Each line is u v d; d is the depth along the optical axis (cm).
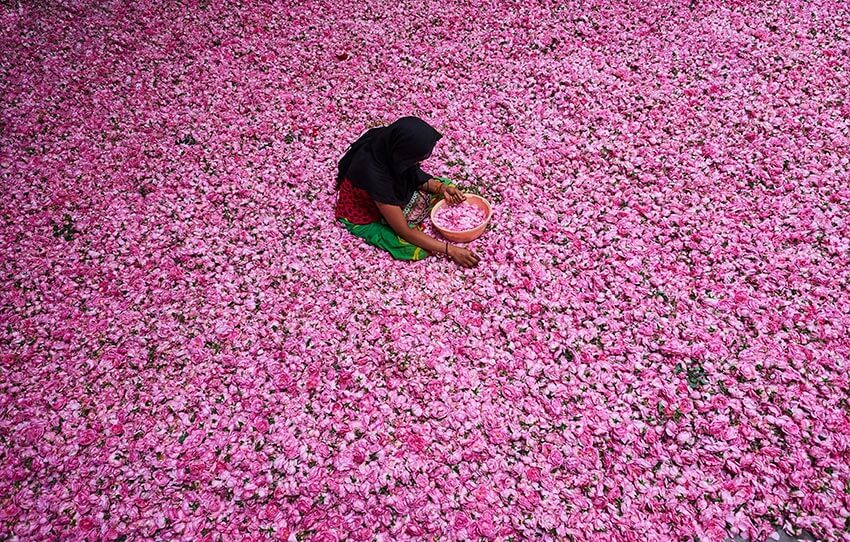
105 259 377
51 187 428
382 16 571
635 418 279
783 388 280
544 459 269
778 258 331
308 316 335
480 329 320
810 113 412
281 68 519
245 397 301
